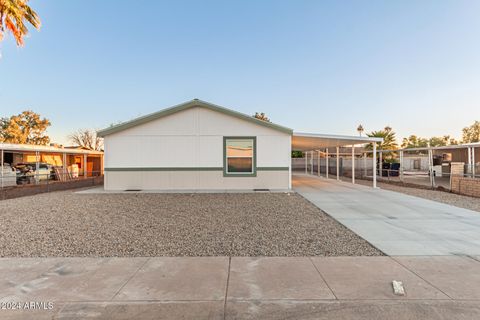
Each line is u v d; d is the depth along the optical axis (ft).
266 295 9.20
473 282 10.13
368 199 31.17
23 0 23.13
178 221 20.56
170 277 10.61
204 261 12.34
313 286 9.84
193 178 38.55
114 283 10.07
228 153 38.68
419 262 12.17
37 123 115.75
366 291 9.46
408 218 21.52
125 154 38.37
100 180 58.65
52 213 23.52
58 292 9.38
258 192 36.50
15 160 65.05
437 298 8.96
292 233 17.30
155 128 38.45
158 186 38.40
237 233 17.30
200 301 8.81
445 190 40.40
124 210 24.82
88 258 12.70
